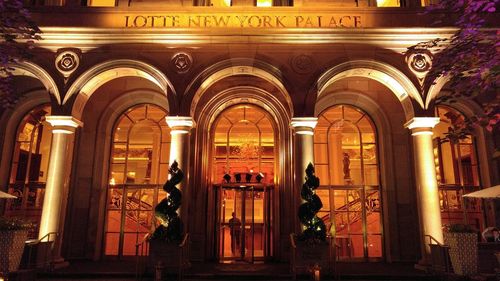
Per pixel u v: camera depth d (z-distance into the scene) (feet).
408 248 46.65
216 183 49.83
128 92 50.62
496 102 37.60
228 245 48.26
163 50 43.21
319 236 36.42
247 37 43.01
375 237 48.44
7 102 42.63
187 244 39.27
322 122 51.39
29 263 36.04
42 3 49.85
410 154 48.88
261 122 51.44
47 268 37.68
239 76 49.75
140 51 43.24
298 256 35.76
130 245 48.29
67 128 42.14
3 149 48.75
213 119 51.19
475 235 34.73
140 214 49.16
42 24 44.50
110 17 44.80
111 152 50.67
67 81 42.52
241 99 50.90
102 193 48.60
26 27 40.98
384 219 48.16
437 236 39.14
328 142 50.93
